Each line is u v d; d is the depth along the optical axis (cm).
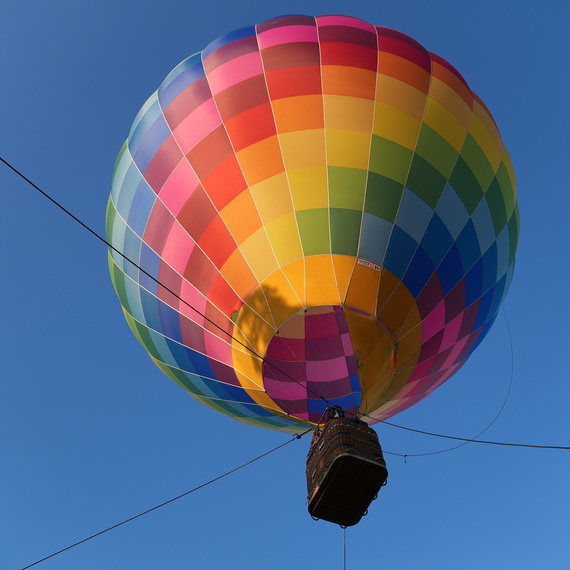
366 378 1486
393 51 1666
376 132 1548
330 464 1199
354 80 1592
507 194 1708
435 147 1580
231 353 1544
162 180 1602
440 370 1733
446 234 1550
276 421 1731
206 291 1530
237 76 1617
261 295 1471
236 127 1561
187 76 1677
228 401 1686
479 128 1680
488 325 1786
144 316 1678
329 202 1484
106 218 1761
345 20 1723
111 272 1769
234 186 1522
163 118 1653
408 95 1606
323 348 1597
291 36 1659
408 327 1512
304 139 1527
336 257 1460
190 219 1550
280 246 1468
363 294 1458
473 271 1609
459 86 1692
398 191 1514
